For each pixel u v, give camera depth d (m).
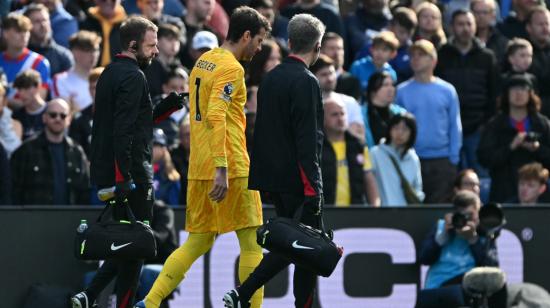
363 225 40.28
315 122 29.00
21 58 45.47
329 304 40.16
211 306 39.25
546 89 50.25
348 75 46.53
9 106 43.00
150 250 29.36
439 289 39.25
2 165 40.38
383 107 45.00
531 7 52.72
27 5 49.88
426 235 40.47
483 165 45.69
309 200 28.77
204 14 49.12
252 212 30.47
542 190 43.50
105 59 48.25
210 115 29.17
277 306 39.72
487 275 35.44
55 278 38.31
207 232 30.78
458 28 48.78
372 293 40.31
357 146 42.25
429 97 46.31
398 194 43.03
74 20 49.34
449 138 46.50
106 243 29.08
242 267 30.55
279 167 29.31
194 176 30.44
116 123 28.73
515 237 41.09
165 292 30.62
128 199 29.56
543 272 41.22
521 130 45.53
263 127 29.52
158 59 45.16
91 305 30.25
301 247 28.48
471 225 39.16
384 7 52.38
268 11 49.84
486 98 48.94
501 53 52.34
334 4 54.09
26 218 38.16
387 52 48.00
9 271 37.94
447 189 46.03
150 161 29.67
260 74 44.00
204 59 30.02
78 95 44.44
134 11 50.84
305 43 29.44
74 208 38.47
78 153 41.00
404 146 43.19
